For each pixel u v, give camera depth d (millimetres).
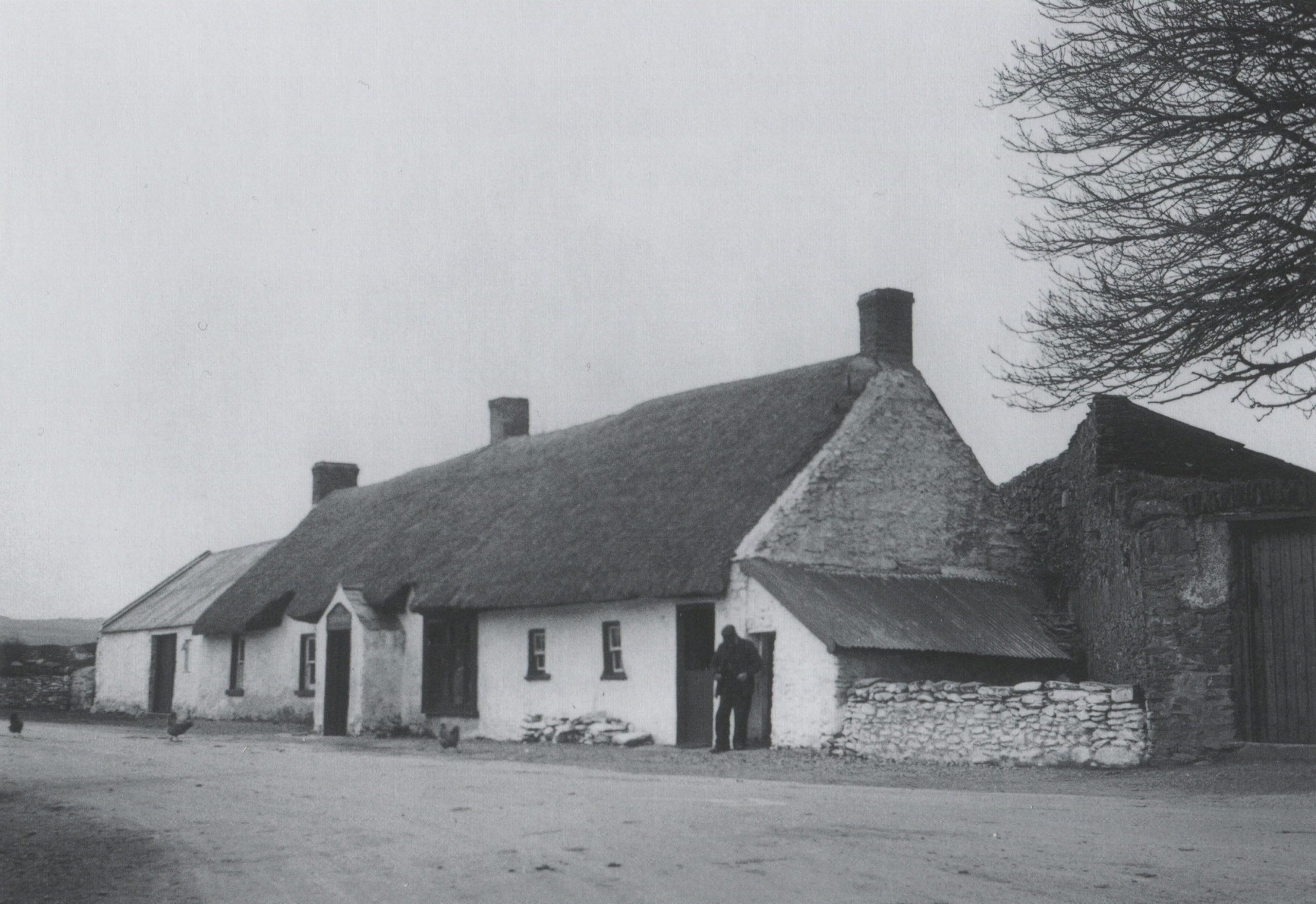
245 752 22156
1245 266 16328
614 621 27797
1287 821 11094
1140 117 16750
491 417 41500
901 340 28906
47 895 8562
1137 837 9789
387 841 10055
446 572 32375
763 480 26516
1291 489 17984
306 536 43688
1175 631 18859
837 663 22953
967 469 28531
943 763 20703
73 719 43312
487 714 30969
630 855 8867
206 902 7957
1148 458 23906
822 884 7637
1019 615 27000
